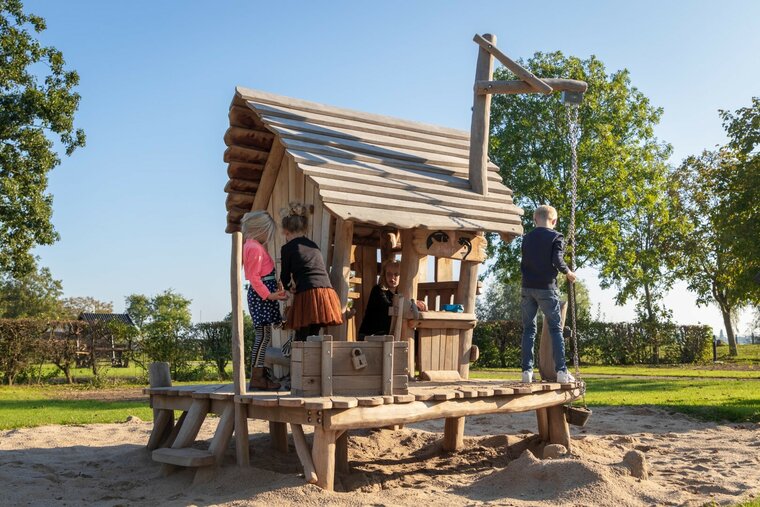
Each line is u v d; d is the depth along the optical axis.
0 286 95.00
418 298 10.36
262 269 7.62
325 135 9.19
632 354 39.84
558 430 8.85
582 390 8.87
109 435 10.77
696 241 46.50
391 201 8.42
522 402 7.95
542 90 9.50
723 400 15.82
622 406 14.46
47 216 27.28
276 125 8.85
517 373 28.23
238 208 10.23
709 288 47.84
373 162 9.21
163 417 8.58
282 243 9.55
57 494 6.79
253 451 8.79
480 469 8.23
